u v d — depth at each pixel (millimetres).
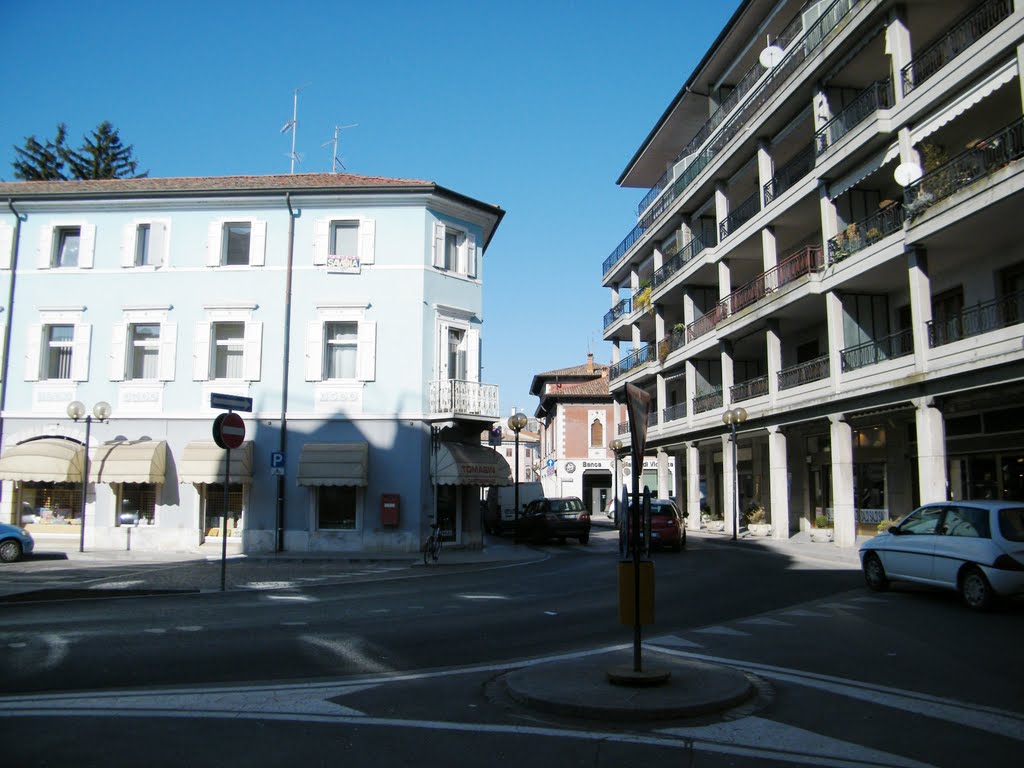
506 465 25984
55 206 25609
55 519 24688
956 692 6969
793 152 29703
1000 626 10469
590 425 59438
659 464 42031
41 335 25266
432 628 10594
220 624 10812
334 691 7012
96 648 9016
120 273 25328
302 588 15570
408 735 5680
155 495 24422
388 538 23906
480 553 24578
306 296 24984
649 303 42125
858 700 6688
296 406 24641
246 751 5273
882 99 22734
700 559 21938
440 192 25281
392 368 24641
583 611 12258
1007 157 18359
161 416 24688
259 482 24234
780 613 11969
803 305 26641
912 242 20125
